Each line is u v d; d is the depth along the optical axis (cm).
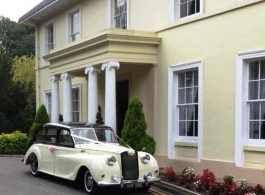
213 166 1090
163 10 1316
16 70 3806
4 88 2348
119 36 1260
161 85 1316
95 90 1386
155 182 971
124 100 1577
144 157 937
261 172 946
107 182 869
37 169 1140
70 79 1588
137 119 1155
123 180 884
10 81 2391
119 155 902
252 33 994
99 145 993
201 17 1152
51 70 1700
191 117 1219
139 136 1147
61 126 1062
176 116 1270
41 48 2267
